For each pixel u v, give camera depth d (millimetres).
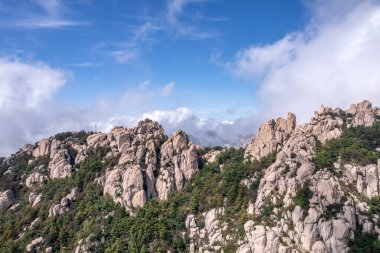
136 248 180375
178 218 194125
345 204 161500
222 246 168750
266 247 155500
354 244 154000
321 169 172250
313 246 151750
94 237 191250
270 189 173750
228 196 189625
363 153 195125
